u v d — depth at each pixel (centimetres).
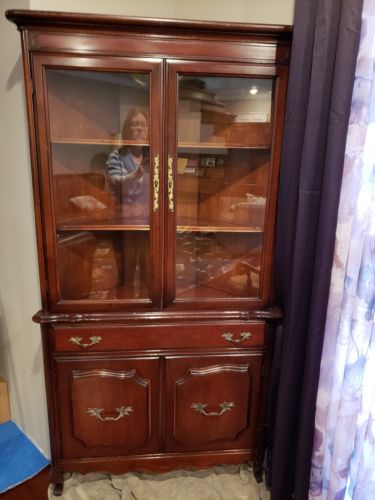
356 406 115
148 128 129
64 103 127
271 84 129
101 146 134
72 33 117
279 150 132
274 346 151
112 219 138
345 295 116
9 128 154
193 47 121
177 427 152
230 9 161
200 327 143
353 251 111
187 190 141
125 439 151
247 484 161
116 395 146
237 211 144
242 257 147
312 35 120
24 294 170
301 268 130
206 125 135
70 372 142
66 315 136
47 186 127
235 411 153
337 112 109
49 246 132
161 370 146
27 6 134
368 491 113
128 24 116
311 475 138
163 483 160
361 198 107
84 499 153
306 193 123
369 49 101
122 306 140
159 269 138
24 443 186
